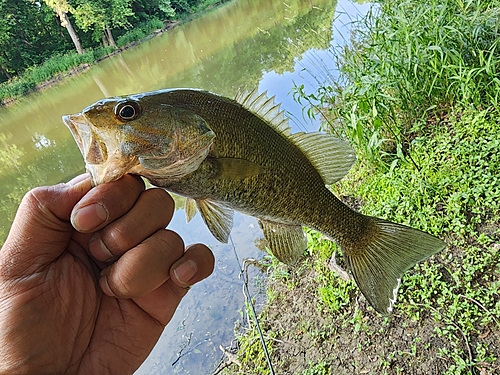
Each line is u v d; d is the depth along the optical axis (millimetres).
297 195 223
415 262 245
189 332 482
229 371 415
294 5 1868
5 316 151
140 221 161
